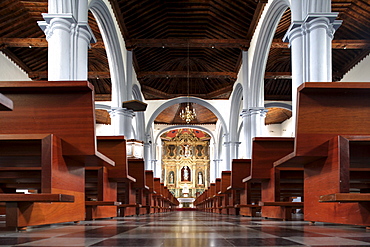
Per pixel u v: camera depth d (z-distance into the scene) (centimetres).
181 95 1966
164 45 1318
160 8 1180
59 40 644
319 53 630
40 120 280
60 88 271
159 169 3097
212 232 270
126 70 1311
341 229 298
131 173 691
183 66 1734
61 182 294
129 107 1185
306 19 643
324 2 638
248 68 1327
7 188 431
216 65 1680
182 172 3256
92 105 280
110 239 216
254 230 291
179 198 3125
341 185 269
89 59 1572
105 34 1073
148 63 1605
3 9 1061
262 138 491
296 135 284
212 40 1305
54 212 312
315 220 349
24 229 273
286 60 1562
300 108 280
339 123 281
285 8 962
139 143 1096
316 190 332
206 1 1152
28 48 1362
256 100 1255
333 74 1560
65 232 266
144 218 568
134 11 1138
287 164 362
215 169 2558
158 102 1966
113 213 587
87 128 282
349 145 288
